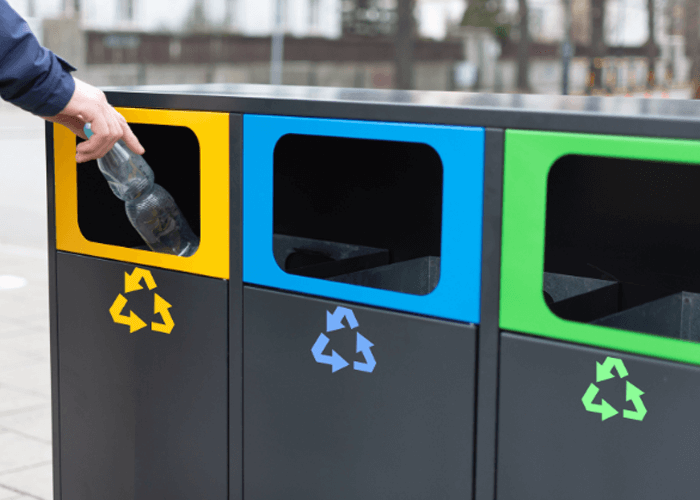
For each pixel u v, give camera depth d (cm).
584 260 158
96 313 177
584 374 122
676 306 149
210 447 165
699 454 114
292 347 151
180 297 163
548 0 2603
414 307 137
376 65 2625
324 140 184
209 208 157
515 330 128
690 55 2509
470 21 2623
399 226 179
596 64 2569
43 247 539
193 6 2484
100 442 182
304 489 154
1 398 282
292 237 189
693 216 144
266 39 2562
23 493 220
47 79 138
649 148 112
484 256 129
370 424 144
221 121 152
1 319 373
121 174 166
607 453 121
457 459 136
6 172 874
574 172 156
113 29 2364
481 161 126
